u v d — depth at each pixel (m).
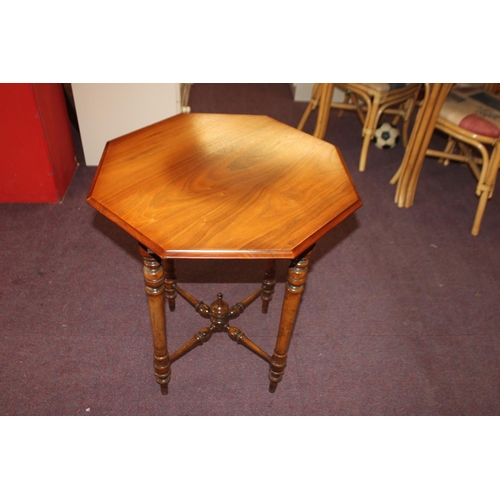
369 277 2.11
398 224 2.45
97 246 2.13
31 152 2.17
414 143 2.39
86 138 2.52
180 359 1.70
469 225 2.47
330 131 3.25
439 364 1.75
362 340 1.82
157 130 1.50
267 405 1.58
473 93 2.45
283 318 1.36
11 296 1.86
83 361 1.65
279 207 1.20
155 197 1.21
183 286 1.98
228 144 1.45
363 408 1.59
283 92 3.75
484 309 1.99
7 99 1.98
